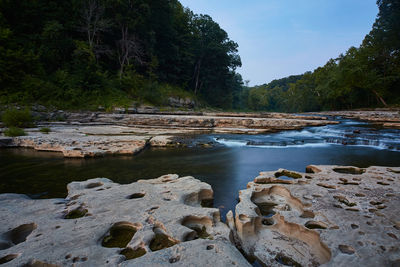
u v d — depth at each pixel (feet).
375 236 8.91
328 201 12.45
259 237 10.34
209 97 165.99
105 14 91.30
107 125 57.06
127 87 92.63
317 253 8.90
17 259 7.09
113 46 105.40
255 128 54.13
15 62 58.95
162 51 128.47
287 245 9.66
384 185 14.94
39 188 17.70
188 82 161.48
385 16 111.45
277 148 34.58
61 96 66.33
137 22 94.38
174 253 7.38
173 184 15.74
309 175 17.85
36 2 73.31
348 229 9.48
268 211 12.95
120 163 25.50
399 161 26.12
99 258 7.33
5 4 65.98
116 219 10.27
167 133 46.09
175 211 11.10
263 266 8.68
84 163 25.20
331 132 45.32
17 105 53.47
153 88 101.50
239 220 10.68
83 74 75.46
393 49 111.24
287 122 53.01
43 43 72.18
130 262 6.88
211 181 19.88
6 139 32.19
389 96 116.98
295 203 13.09
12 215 10.73
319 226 10.24
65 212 11.26
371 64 117.29
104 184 15.81
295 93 228.84
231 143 38.50
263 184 15.75
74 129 46.62
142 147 32.63
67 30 84.89
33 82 60.85
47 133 39.68
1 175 20.79
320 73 159.94
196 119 55.62
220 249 7.62
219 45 150.30
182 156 29.19
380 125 54.44
